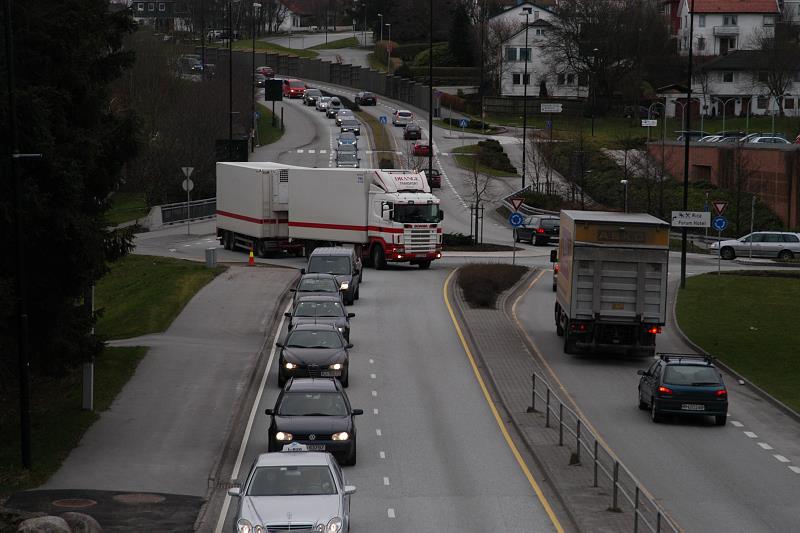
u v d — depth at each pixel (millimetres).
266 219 119062
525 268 113750
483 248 134000
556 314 84250
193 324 83375
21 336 47406
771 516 42406
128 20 60688
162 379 66312
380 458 51031
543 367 71938
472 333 81438
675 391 57188
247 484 38125
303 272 96062
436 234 112688
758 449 53500
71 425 55406
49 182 50719
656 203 174500
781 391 65875
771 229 161750
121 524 40719
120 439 53781
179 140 176125
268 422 57875
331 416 49125
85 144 53906
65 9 53094
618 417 59562
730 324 87688
